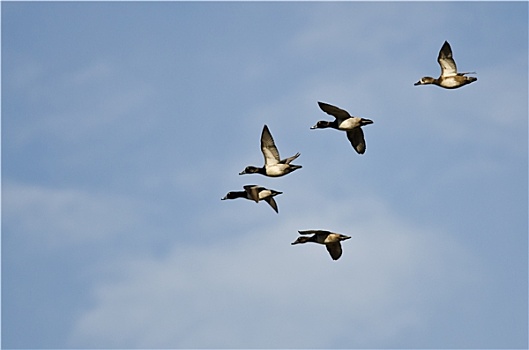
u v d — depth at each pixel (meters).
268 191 56.28
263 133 55.12
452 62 54.72
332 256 56.53
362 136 56.25
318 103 55.44
